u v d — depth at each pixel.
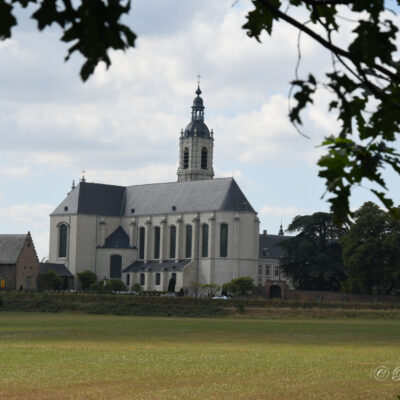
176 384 101.44
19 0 16.62
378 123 20.34
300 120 18.72
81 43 16.81
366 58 19.00
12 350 150.75
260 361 133.38
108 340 182.75
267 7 20.94
